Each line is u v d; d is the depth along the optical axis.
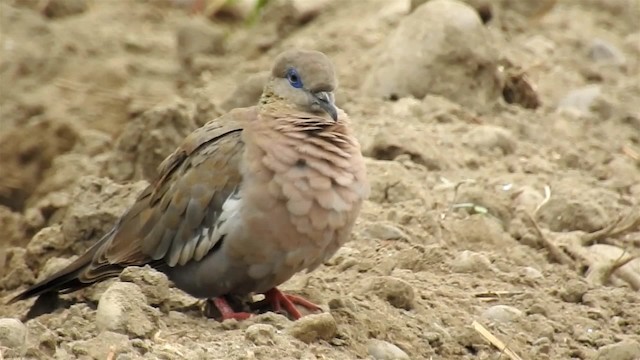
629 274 12.59
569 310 11.51
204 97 15.25
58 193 15.62
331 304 10.54
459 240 12.95
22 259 13.33
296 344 9.70
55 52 21.17
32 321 9.91
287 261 10.29
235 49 20.70
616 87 18.77
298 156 10.15
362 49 18.53
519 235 13.29
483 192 13.66
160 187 10.95
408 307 10.98
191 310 10.79
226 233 10.24
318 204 10.12
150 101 19.61
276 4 20.73
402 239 12.59
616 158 15.96
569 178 15.02
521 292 11.72
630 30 21.59
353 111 16.27
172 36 22.56
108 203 13.07
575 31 20.59
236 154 10.40
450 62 16.61
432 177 14.45
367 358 9.89
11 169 18.16
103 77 20.48
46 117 18.84
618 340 11.00
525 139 16.30
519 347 10.67
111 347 9.24
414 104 16.19
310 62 10.65
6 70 20.66
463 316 11.04
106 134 18.78
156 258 10.85
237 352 9.38
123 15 23.33
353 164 10.31
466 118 16.23
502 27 20.06
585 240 13.35
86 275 11.05
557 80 18.52
